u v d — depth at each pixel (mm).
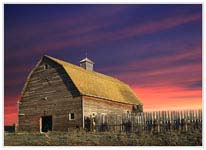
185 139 28281
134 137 30375
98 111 38875
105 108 40281
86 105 36938
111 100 41469
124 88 49438
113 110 41969
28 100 40812
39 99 39969
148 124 31953
